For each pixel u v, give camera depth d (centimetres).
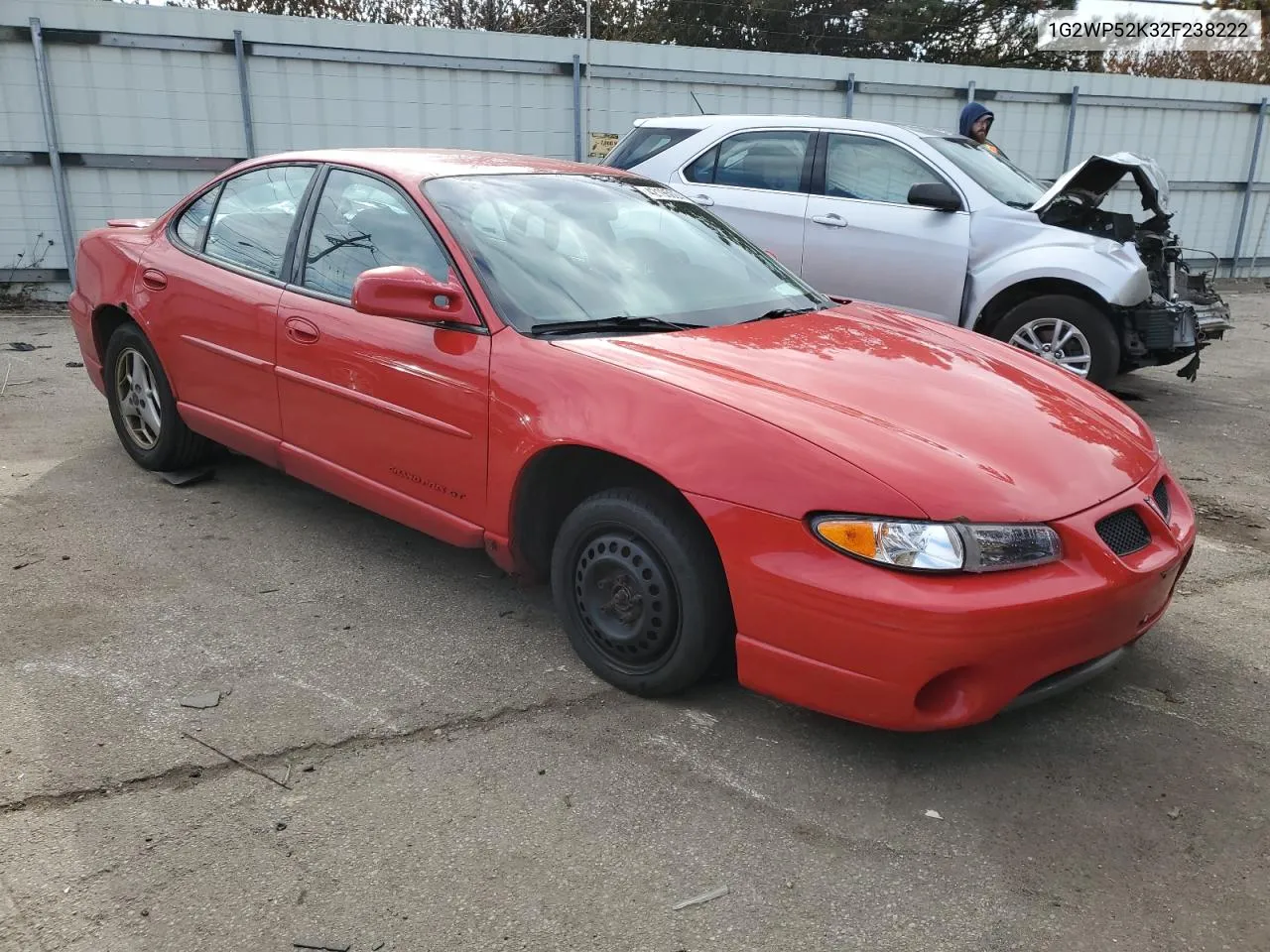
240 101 1072
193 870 220
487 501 314
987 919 212
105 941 200
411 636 330
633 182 412
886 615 234
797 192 679
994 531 237
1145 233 674
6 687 289
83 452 509
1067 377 341
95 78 1011
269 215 403
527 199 364
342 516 433
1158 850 236
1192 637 346
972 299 631
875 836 238
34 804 239
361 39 1098
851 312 380
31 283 1043
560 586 307
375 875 221
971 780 261
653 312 334
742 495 253
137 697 287
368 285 303
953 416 276
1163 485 298
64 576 365
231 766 257
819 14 2839
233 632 329
